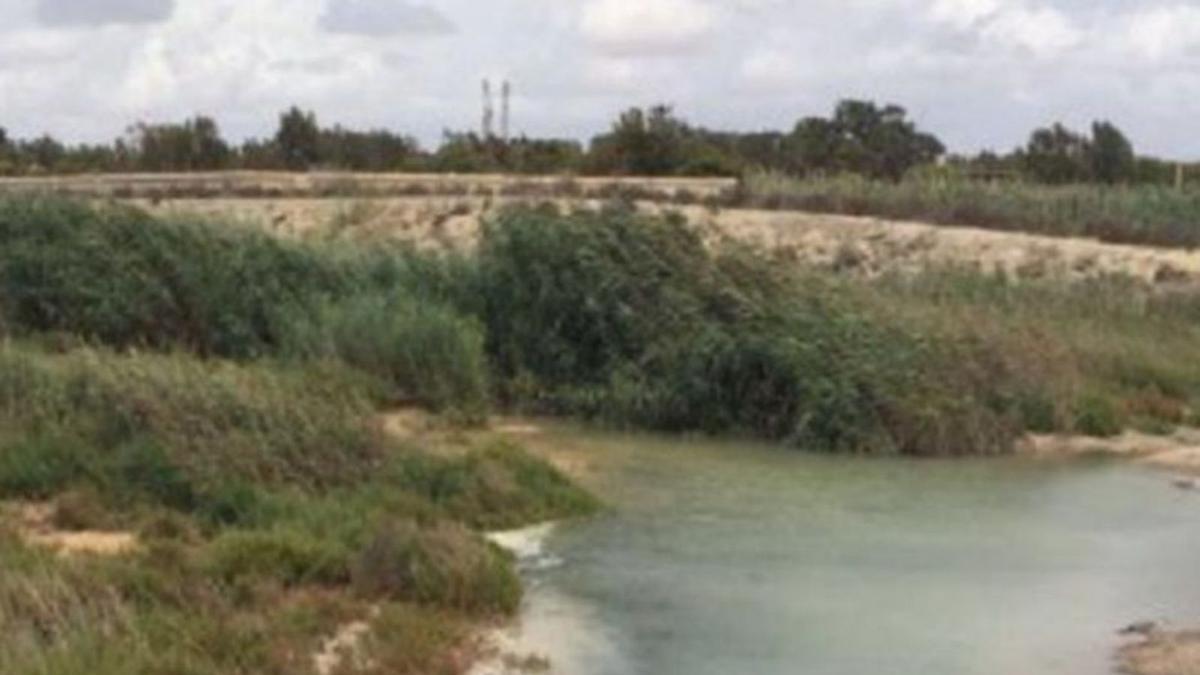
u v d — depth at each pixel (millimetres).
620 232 28516
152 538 16422
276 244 29266
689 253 28469
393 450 19688
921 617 15445
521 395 26938
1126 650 14422
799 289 27906
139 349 25391
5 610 12453
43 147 71938
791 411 25281
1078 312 33719
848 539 18656
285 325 26812
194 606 13688
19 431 19094
